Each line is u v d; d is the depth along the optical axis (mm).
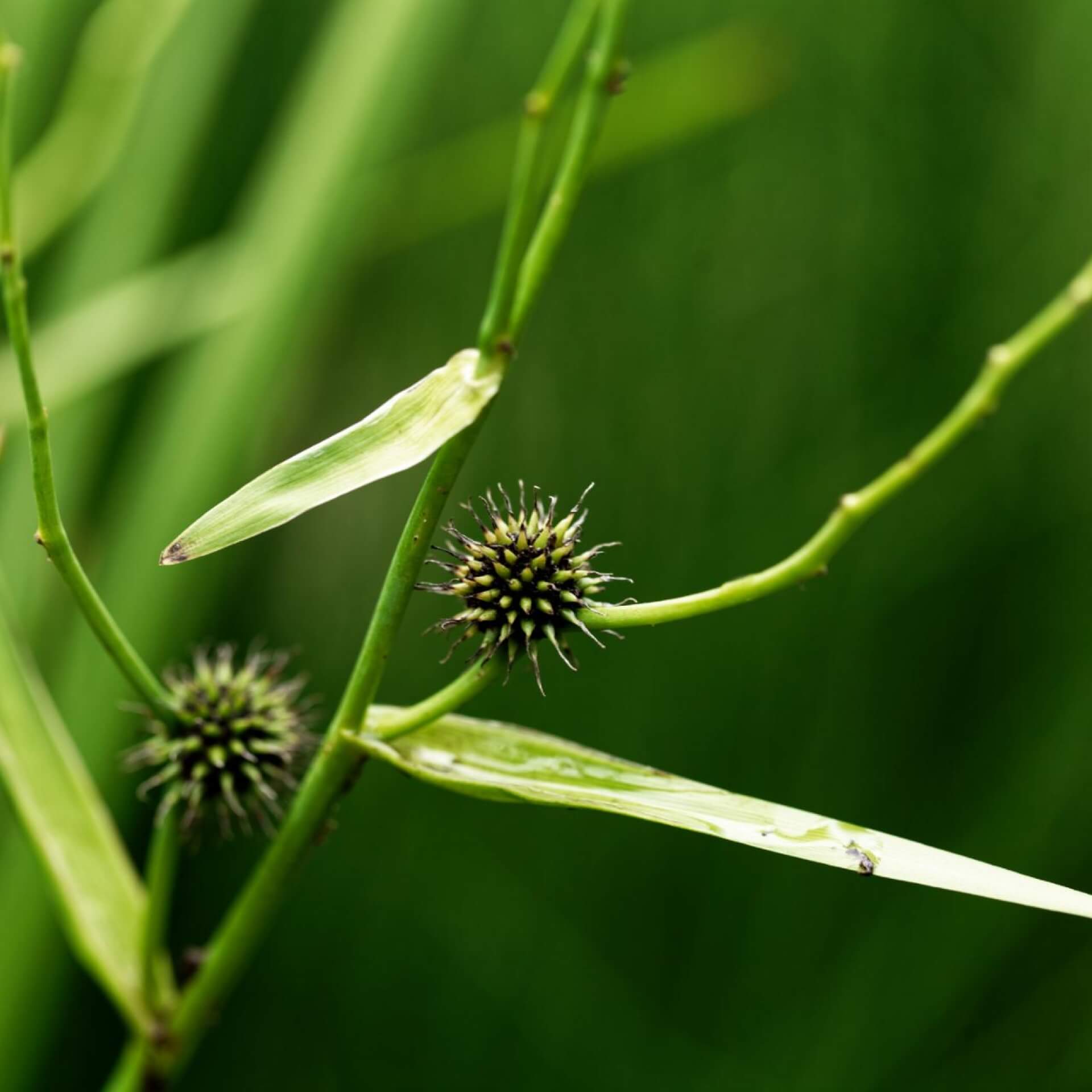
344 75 782
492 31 1029
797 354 986
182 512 750
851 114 1003
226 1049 899
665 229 1012
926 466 593
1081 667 896
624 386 997
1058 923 859
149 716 616
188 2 739
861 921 875
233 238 781
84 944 623
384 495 1003
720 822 593
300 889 919
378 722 602
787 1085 835
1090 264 594
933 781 918
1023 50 979
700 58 805
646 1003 879
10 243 580
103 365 715
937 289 986
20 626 738
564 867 908
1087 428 966
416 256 1043
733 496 962
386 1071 862
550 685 939
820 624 936
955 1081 825
